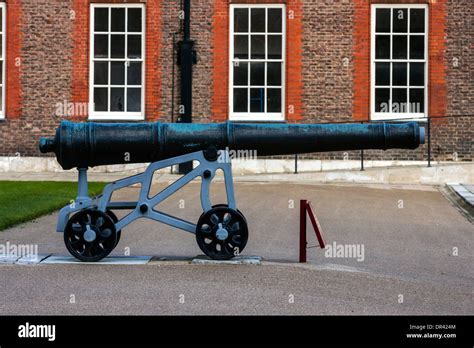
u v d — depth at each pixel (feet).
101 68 71.20
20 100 70.85
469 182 64.18
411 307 24.02
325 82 69.62
